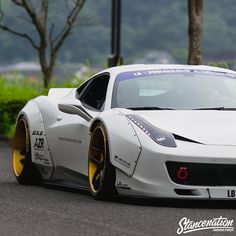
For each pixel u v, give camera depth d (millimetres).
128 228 12055
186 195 14234
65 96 18438
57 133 17391
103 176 14914
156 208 13969
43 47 36188
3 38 172000
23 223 12484
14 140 19016
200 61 28969
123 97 16156
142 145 14414
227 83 16719
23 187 17844
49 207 14109
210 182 14180
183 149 14219
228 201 14922
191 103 16031
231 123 14945
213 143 14320
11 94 33219
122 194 14781
